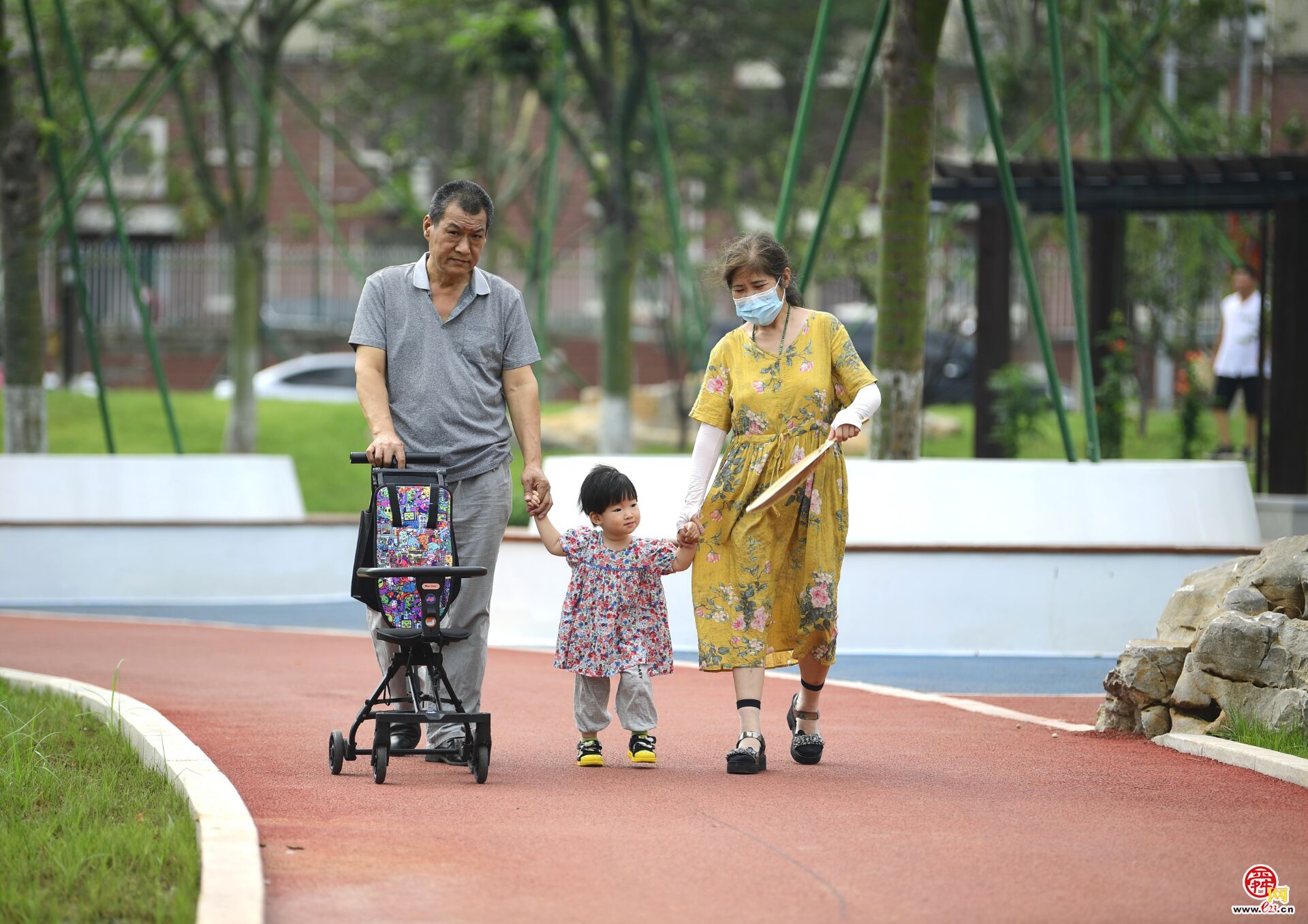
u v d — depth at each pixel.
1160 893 14.83
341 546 53.47
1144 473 37.38
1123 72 72.94
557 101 66.94
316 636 40.44
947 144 104.75
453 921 13.84
